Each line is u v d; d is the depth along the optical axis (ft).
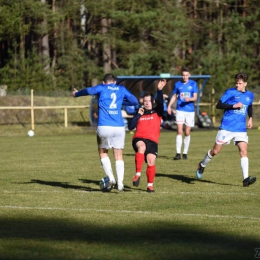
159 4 285.43
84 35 292.61
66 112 209.87
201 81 247.91
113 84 73.10
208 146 144.15
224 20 313.32
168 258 43.73
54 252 45.32
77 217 58.29
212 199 68.49
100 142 72.84
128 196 70.59
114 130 71.92
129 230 52.65
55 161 111.24
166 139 168.25
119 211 61.21
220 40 312.09
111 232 51.96
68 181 84.23
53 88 265.54
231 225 54.49
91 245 47.44
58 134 196.65
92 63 287.48
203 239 49.39
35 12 248.52
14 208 63.16
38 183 82.23
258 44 316.40
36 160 113.09
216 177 87.51
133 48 281.95
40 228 53.62
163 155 122.72
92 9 267.39
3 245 47.44
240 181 83.46
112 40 277.23
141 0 281.95
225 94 78.89
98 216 58.70
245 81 78.43
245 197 69.92
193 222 55.77
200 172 83.66
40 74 262.06
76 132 202.90
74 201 67.26
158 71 281.95
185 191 74.54
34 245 47.44
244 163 78.48
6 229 53.26
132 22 270.67
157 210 61.77
